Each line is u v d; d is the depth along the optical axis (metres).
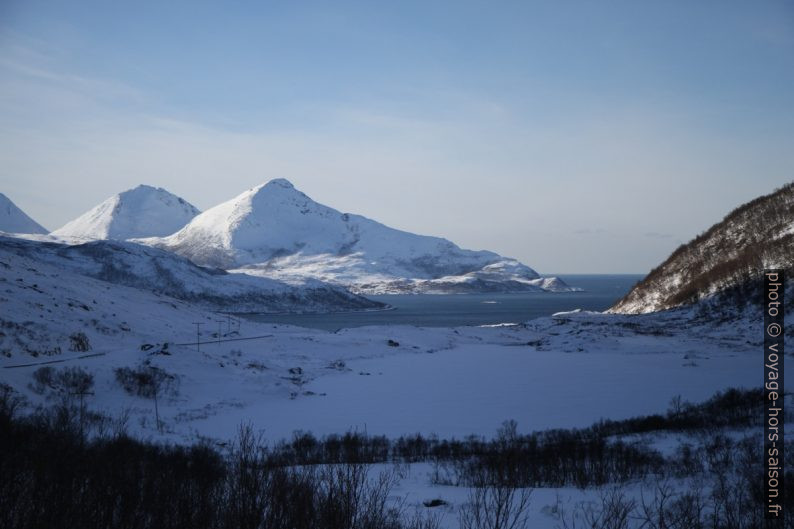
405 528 11.45
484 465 21.52
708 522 12.30
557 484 18.25
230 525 9.66
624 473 19.06
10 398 31.94
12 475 10.38
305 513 9.94
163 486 11.05
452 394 47.25
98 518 9.37
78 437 19.56
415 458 25.52
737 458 19.70
